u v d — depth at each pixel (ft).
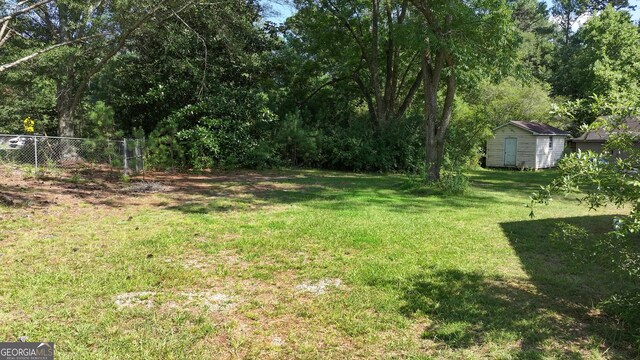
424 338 10.40
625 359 9.52
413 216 25.85
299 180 45.47
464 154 59.77
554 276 15.10
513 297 13.04
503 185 49.01
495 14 37.19
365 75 75.05
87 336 10.01
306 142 59.41
